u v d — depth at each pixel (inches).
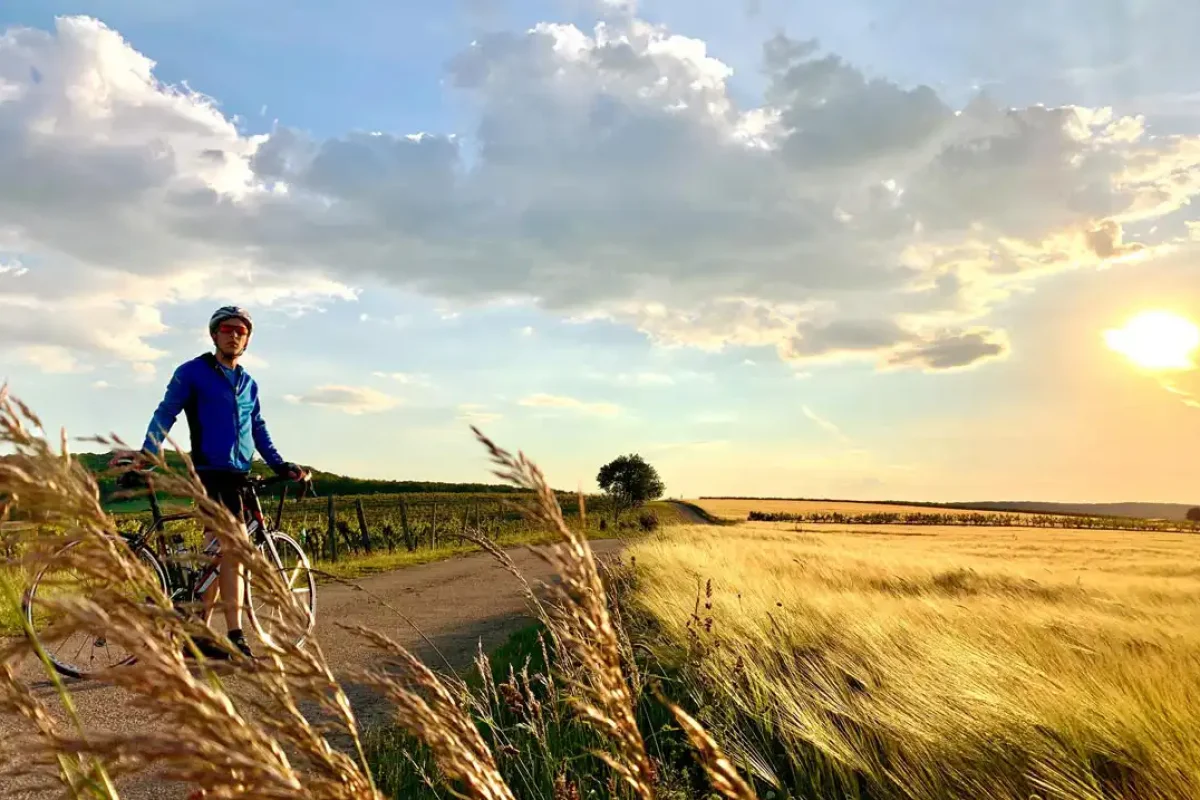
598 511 2281.0
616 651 38.7
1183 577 1101.7
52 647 215.8
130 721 172.2
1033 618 286.2
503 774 134.0
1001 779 139.8
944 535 2810.0
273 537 231.1
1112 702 156.6
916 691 166.6
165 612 31.8
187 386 211.0
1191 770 134.6
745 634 228.5
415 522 1218.6
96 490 32.2
